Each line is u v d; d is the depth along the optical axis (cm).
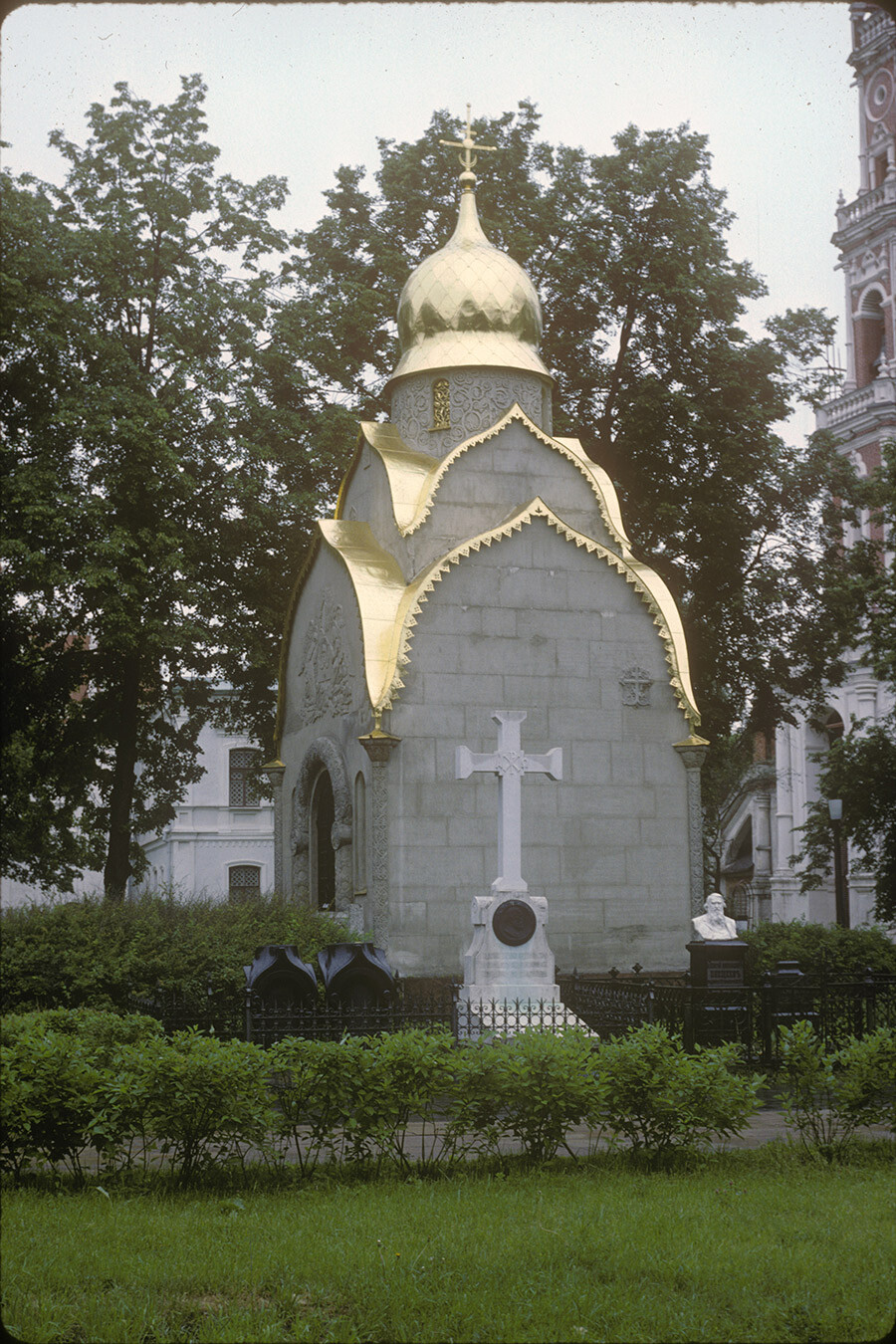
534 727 2158
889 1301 684
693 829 2211
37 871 3578
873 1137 1198
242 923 1977
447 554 2158
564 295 3089
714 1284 718
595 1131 1237
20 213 2417
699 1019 1667
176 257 2703
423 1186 973
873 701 4756
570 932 2120
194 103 2764
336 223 3197
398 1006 1608
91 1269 735
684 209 3102
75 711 2802
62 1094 986
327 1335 643
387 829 2042
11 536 2400
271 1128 1037
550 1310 670
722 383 3062
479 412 2438
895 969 2573
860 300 5106
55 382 2469
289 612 2677
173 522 2562
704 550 3067
